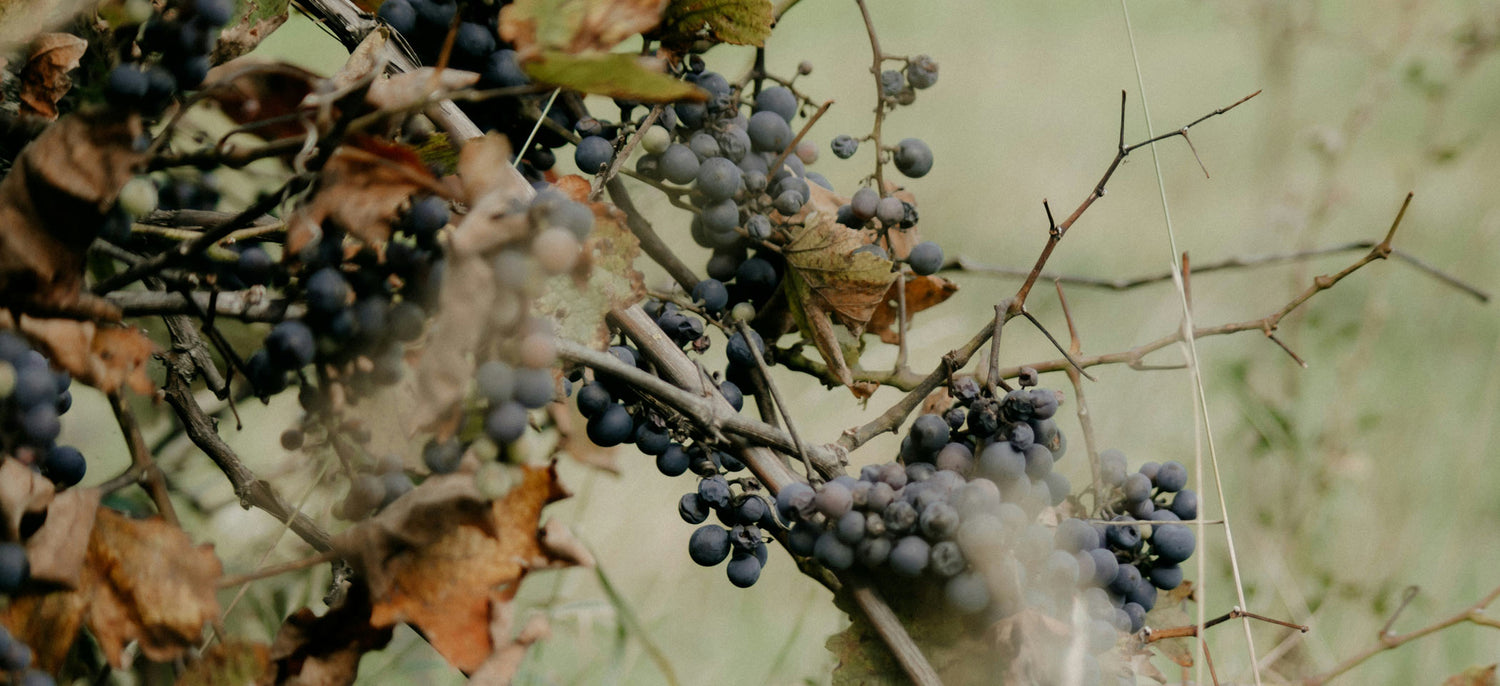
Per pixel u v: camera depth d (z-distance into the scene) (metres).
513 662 0.93
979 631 1.01
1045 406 1.02
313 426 0.97
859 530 0.98
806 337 1.09
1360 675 1.38
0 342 0.91
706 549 1.02
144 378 0.93
